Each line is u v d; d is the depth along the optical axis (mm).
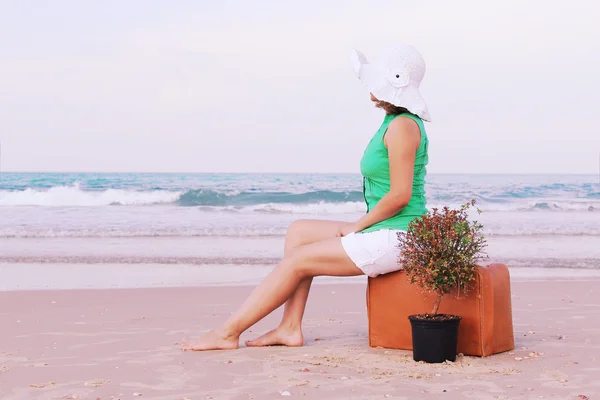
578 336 5383
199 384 3949
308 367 4352
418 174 4758
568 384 3859
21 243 13898
